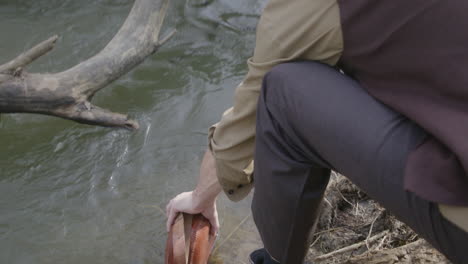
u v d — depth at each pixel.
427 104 1.07
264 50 1.35
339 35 1.20
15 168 2.28
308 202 1.36
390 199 1.12
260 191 1.41
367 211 2.02
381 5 1.11
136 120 2.50
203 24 3.10
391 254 1.74
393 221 1.92
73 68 2.25
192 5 3.22
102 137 2.43
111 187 2.21
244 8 3.22
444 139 1.01
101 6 3.24
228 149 1.45
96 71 2.27
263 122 1.33
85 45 2.95
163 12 2.54
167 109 2.56
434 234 1.07
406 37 1.08
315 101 1.22
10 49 2.91
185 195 1.75
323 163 1.28
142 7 2.49
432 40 1.06
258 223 1.50
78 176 2.25
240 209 2.11
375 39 1.14
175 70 2.79
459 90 1.03
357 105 1.18
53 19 3.13
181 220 1.74
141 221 2.06
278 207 1.38
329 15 1.20
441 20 1.04
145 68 2.79
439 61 1.05
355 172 1.18
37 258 1.93
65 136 2.44
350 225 1.98
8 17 3.13
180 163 2.31
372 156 1.13
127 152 2.36
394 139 1.11
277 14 1.31
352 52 1.20
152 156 2.34
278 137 1.31
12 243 1.98
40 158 2.33
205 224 1.78
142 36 2.45
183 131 2.46
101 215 2.09
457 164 1.00
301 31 1.25
